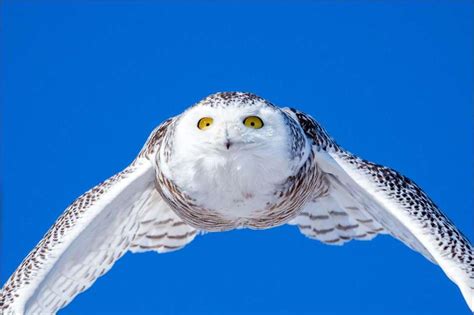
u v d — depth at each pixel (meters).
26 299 12.67
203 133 12.30
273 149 12.36
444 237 12.77
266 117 12.31
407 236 13.52
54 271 13.11
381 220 13.85
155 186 13.84
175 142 12.55
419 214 12.96
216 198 12.88
